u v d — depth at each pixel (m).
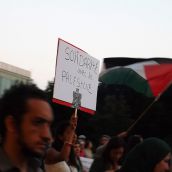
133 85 9.51
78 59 6.68
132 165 3.45
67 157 4.88
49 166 4.79
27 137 2.04
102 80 9.70
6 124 2.06
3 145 2.07
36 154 2.05
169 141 11.70
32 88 2.13
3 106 2.07
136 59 9.64
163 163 3.43
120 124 22.30
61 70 6.31
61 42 6.30
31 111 2.05
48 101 2.13
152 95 9.40
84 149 11.66
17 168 2.03
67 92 6.43
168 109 21.39
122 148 5.43
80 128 26.61
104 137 9.73
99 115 23.92
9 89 2.13
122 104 21.11
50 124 2.10
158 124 21.64
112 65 9.77
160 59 9.47
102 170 5.38
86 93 6.93
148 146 3.45
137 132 21.89
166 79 9.38
